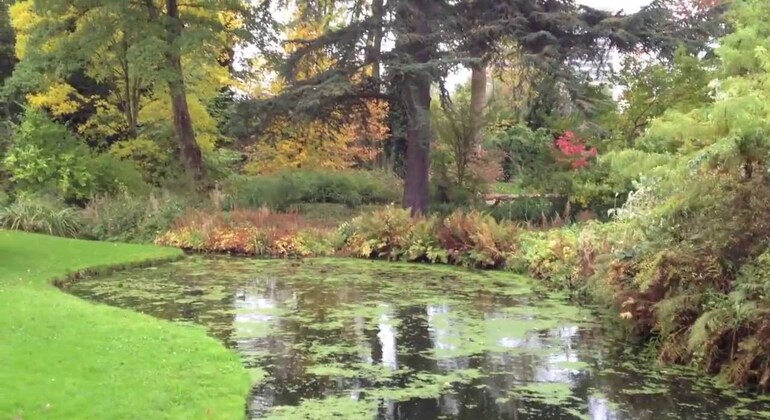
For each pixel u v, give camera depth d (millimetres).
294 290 11133
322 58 18859
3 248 12844
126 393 5426
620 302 8461
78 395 5254
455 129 18578
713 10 17469
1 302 8023
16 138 19078
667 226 7875
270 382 6434
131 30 18047
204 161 21891
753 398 6168
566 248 11977
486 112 21375
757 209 6898
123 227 16750
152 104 21781
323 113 18312
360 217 16250
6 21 24750
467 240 14586
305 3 20359
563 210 16938
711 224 7188
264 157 22906
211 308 9602
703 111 7000
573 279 11031
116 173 19062
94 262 12477
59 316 7602
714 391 6355
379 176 23203
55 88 20250
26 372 5629
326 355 7367
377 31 17641
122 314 8234
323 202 20781
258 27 19453
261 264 14102
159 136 21766
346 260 15023
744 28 7387
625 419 5652
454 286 11711
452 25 17391
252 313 9320
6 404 4918
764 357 6434
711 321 6621
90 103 23000
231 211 17703
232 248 15891
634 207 10023
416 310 9664
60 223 16375
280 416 5590
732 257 7113
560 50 17562
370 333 8336
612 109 16609
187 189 19422
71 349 6371
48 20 18422
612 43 17750
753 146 6598
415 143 17938
